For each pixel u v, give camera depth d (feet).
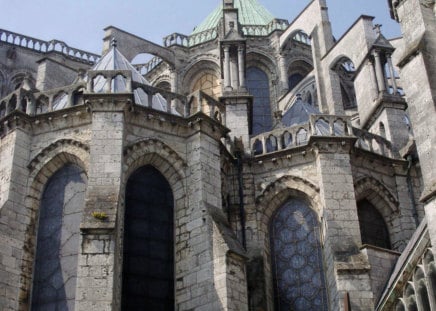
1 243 99.71
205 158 110.63
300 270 119.65
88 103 106.32
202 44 194.70
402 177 130.00
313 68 182.91
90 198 97.66
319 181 119.75
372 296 102.22
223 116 129.49
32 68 206.90
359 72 154.71
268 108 189.67
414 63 90.38
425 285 93.71
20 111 109.19
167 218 108.37
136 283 101.30
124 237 103.71
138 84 113.09
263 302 113.91
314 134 122.42
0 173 107.65
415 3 94.48
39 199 107.24
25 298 99.35
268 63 194.90
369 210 127.54
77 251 101.30
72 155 107.65
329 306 112.16
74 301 97.66
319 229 120.47
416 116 88.02
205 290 99.19
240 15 212.43
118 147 103.45
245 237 120.98
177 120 112.37
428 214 81.46
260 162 127.65
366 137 131.95
